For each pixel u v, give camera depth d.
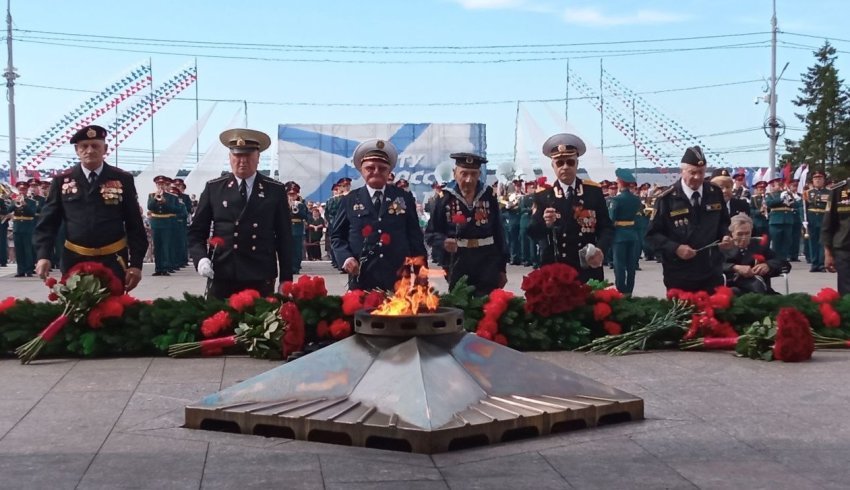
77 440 5.41
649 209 26.53
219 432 5.58
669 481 4.62
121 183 9.25
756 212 25.81
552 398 5.76
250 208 9.07
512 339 8.76
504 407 5.50
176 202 23.70
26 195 22.91
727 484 4.57
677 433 5.54
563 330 8.79
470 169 9.89
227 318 8.41
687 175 9.70
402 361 5.58
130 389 6.90
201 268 8.77
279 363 8.09
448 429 5.10
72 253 9.09
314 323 8.49
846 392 6.73
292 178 35.16
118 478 4.67
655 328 8.66
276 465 4.88
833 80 64.12
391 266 9.42
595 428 5.65
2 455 5.09
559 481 4.62
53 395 6.68
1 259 27.27
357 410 5.39
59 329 8.26
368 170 9.56
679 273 9.77
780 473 4.74
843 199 11.07
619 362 8.14
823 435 5.50
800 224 26.92
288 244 9.30
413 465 4.87
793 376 7.38
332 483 4.59
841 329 8.91
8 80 42.72
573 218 10.20
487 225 9.96
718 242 9.64
